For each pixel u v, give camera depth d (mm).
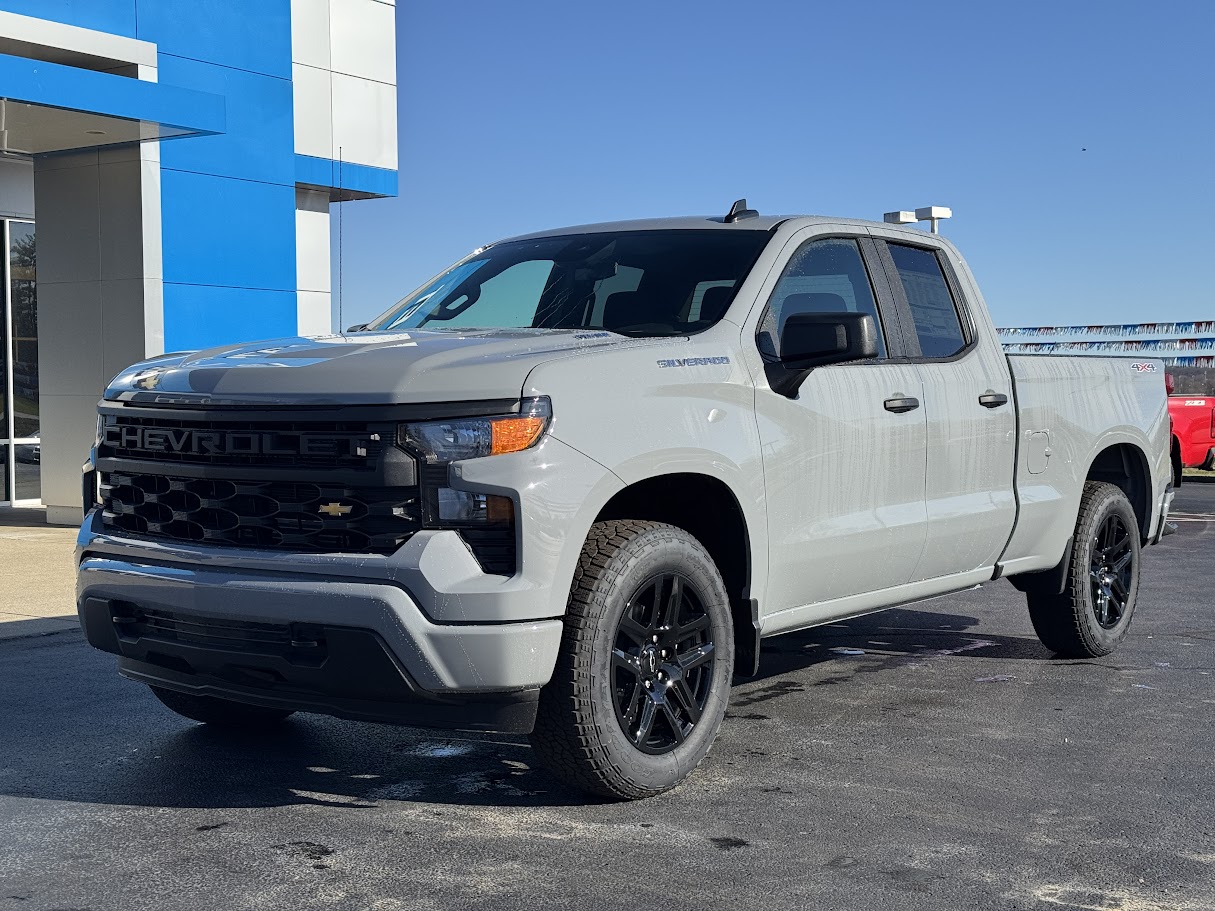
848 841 4148
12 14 12180
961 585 6227
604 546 4367
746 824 4309
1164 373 7805
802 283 5434
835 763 5047
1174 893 3736
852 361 5301
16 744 5266
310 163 18344
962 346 6215
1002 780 4828
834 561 5305
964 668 6867
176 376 4570
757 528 4902
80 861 3938
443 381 4133
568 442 4207
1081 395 6906
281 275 15492
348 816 4375
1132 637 7723
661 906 3604
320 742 5332
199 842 4109
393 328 5668
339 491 4137
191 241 14406
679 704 4660
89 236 13836
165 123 12336
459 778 4828
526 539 4074
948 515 5891
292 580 4137
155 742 5309
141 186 13477
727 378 4832
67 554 11141
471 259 6105
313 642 4121
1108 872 3896
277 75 15391
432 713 4156
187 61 14422
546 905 3605
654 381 4539
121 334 13703
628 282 5363
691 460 4590
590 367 4359
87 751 5168
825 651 7336
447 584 4000
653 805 4508
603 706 4316
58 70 11430
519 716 4156
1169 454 7719
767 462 4934
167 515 4543
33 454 16203
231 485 4340
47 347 14109
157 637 4500
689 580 4613
